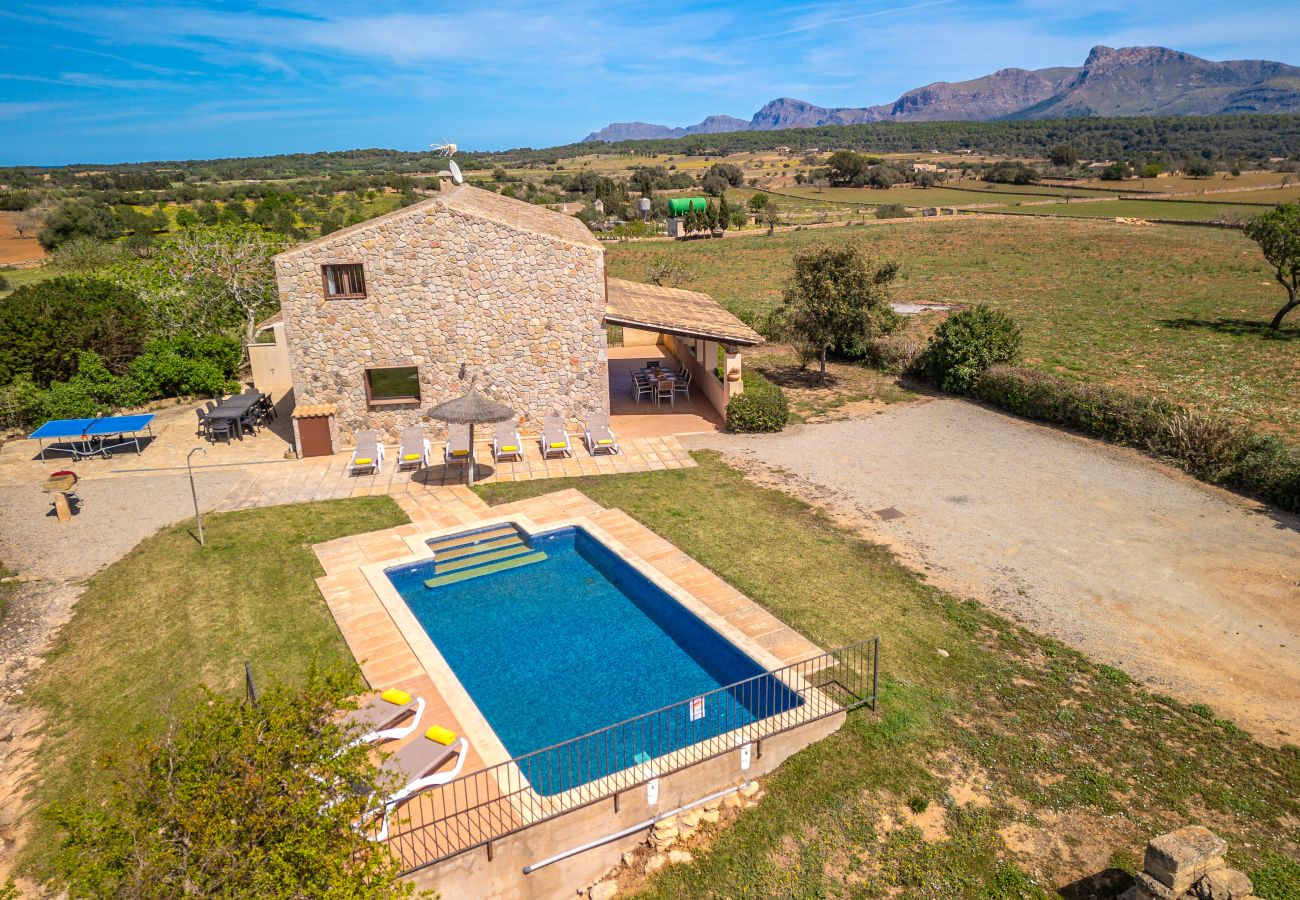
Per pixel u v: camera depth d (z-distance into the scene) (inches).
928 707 461.7
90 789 405.4
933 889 351.6
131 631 550.0
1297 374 1120.2
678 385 1132.5
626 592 628.7
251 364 1180.5
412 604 609.6
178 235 1366.9
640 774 393.1
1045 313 1616.6
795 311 1189.1
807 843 379.6
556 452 899.4
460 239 858.8
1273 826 371.9
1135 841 367.2
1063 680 484.4
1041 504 740.0
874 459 869.2
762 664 497.4
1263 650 508.4
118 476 840.3
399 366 895.1
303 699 292.4
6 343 1050.7
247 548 671.1
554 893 376.5
